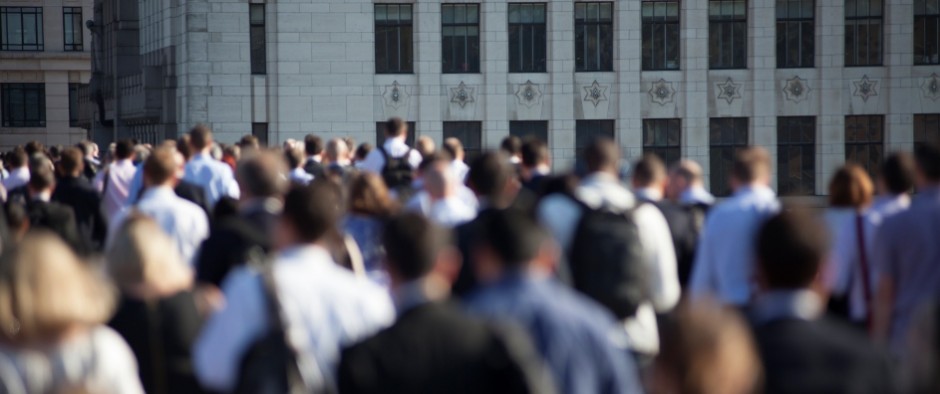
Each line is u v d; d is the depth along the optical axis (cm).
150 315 1848
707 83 10538
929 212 2333
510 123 10500
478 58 10475
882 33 10612
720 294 2541
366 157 5162
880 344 1384
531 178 3453
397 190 3850
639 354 2323
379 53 10462
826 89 10556
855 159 10694
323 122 10419
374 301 1694
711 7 10550
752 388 1132
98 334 1446
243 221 2355
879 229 2372
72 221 3638
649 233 2352
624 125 10506
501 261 1504
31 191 3684
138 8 12531
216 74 10338
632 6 10450
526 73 10488
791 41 10594
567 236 2350
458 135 10500
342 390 1384
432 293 1441
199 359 1658
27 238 1413
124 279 1858
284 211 1712
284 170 3750
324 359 1644
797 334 1370
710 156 10612
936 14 10594
